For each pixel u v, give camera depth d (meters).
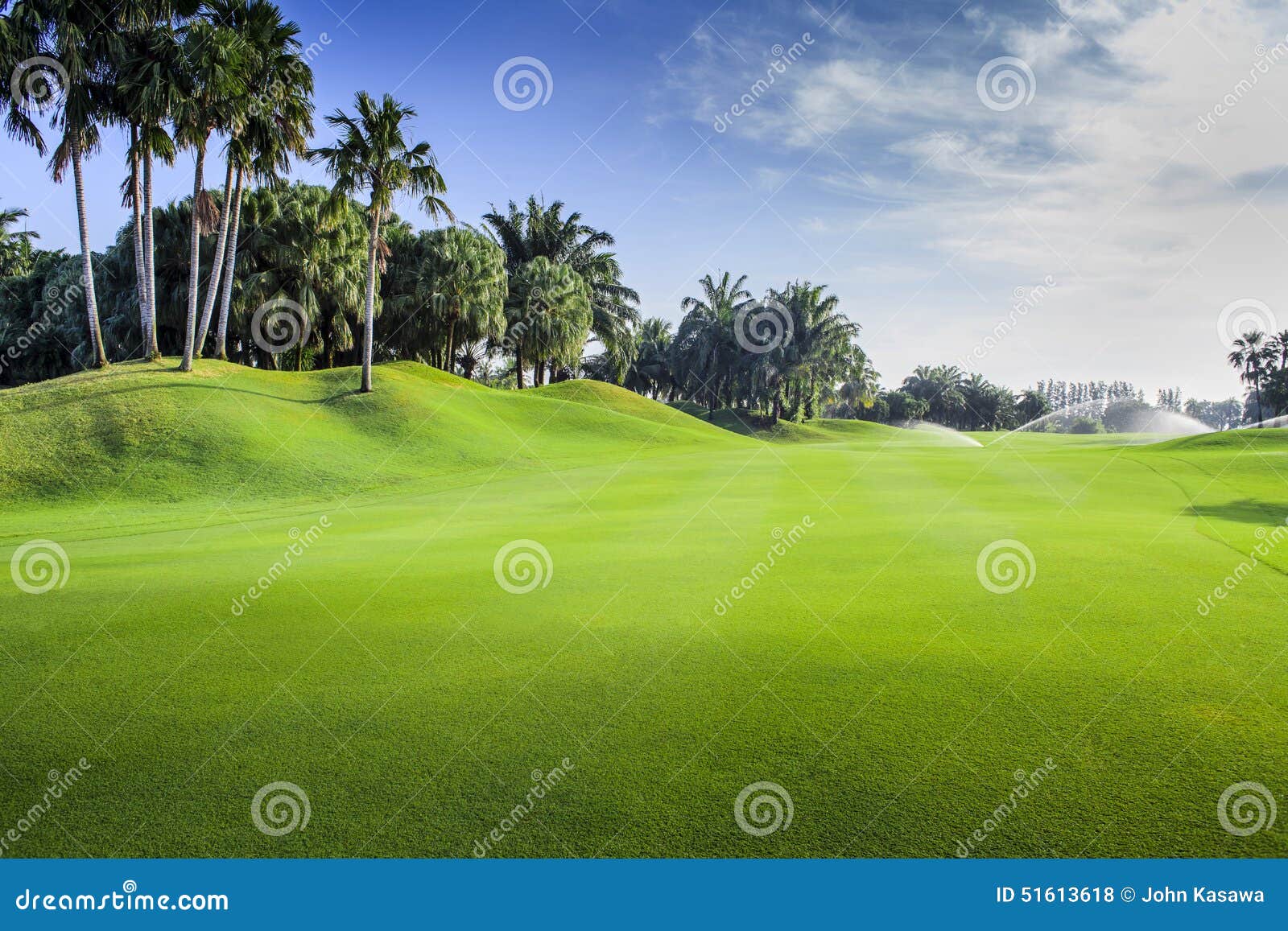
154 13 27.44
